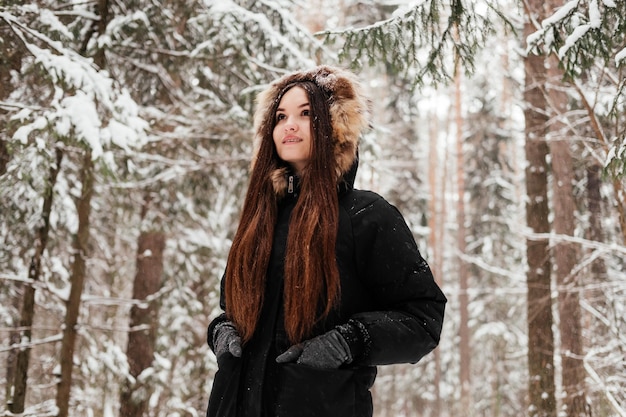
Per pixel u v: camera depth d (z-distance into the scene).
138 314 9.80
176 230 9.14
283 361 1.74
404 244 1.91
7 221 6.48
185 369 9.90
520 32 8.48
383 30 3.59
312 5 14.25
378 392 24.19
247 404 1.81
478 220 20.34
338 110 2.01
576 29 3.20
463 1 3.36
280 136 2.06
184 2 7.00
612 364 7.16
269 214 2.00
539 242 9.01
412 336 1.78
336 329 1.74
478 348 22.28
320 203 1.88
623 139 3.25
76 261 6.39
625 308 8.18
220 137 7.99
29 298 6.34
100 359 6.80
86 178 6.18
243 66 7.27
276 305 1.86
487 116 18.50
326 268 1.81
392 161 19.08
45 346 9.04
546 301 8.81
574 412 8.12
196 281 9.81
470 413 18.81
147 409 9.00
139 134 5.44
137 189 8.29
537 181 9.29
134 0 6.77
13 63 5.78
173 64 7.58
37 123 4.96
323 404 1.68
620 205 4.32
